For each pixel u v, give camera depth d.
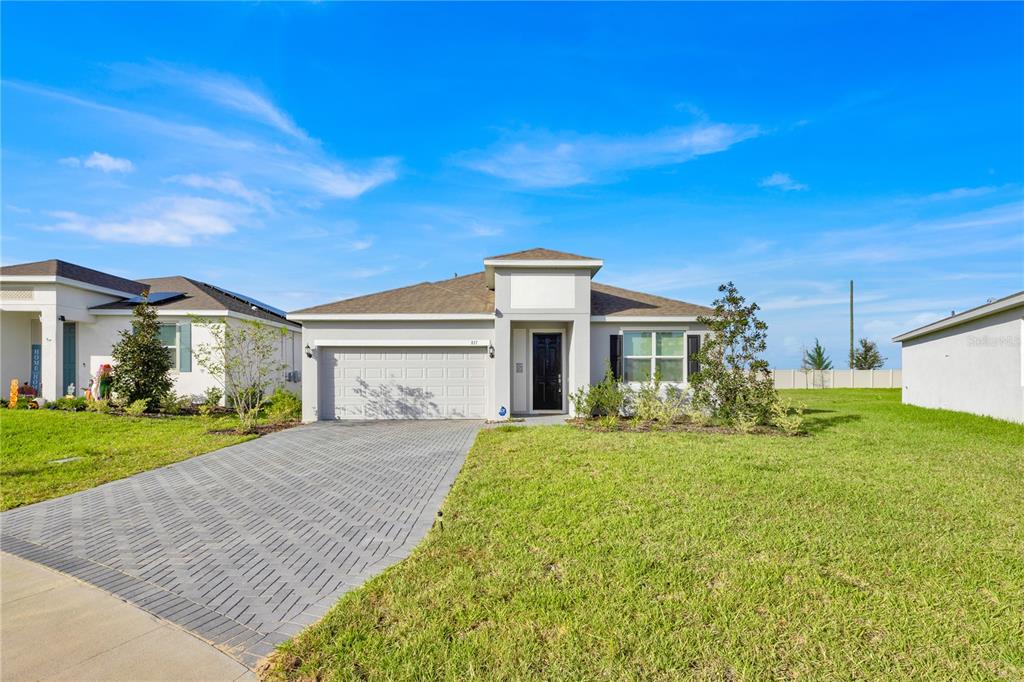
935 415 15.84
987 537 4.99
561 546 4.71
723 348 12.52
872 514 5.62
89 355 17.09
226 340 14.12
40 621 3.61
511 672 2.92
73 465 8.62
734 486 6.64
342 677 2.88
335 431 12.26
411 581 4.08
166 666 3.05
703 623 3.44
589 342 14.09
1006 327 14.04
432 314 14.28
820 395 27.00
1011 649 3.16
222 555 4.84
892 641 3.24
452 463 8.52
